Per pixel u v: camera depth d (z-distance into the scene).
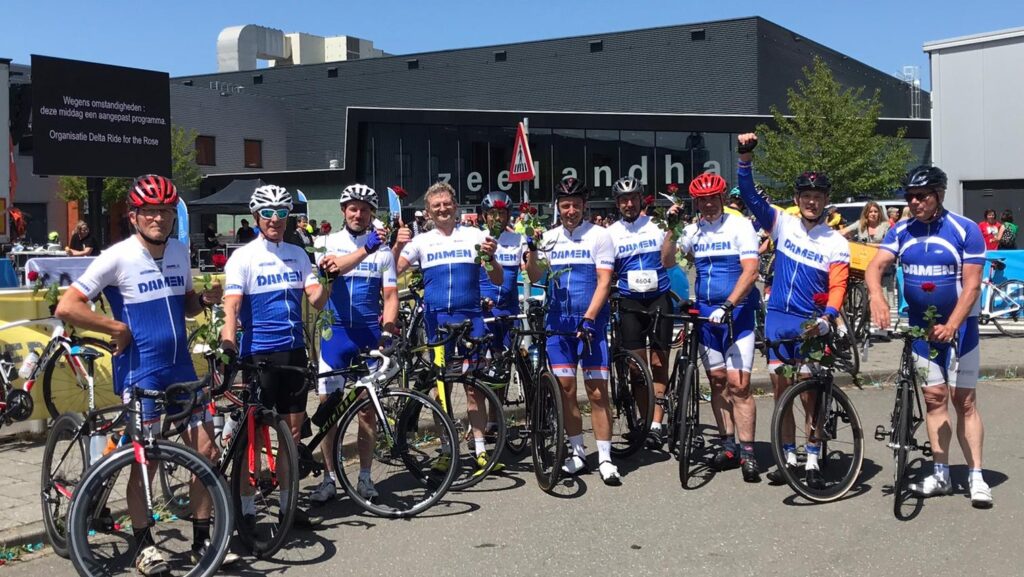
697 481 5.68
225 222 35.84
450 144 31.44
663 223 6.09
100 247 14.72
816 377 5.31
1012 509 4.95
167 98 13.38
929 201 5.03
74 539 3.89
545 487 5.48
